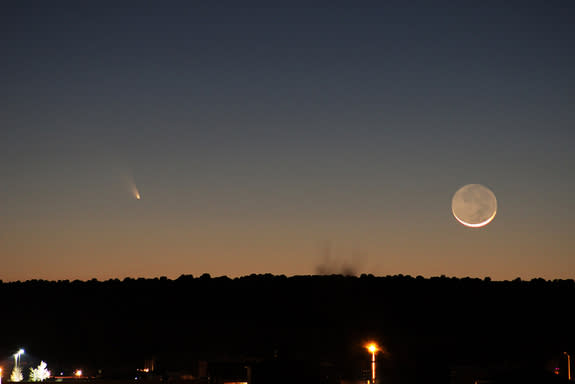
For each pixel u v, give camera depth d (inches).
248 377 3105.3
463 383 3191.4
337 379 3122.5
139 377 5167.3
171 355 6432.1
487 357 4825.3
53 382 4662.9
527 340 7155.5
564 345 6446.9
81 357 7647.6
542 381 2667.3
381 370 3270.2
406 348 3432.6
